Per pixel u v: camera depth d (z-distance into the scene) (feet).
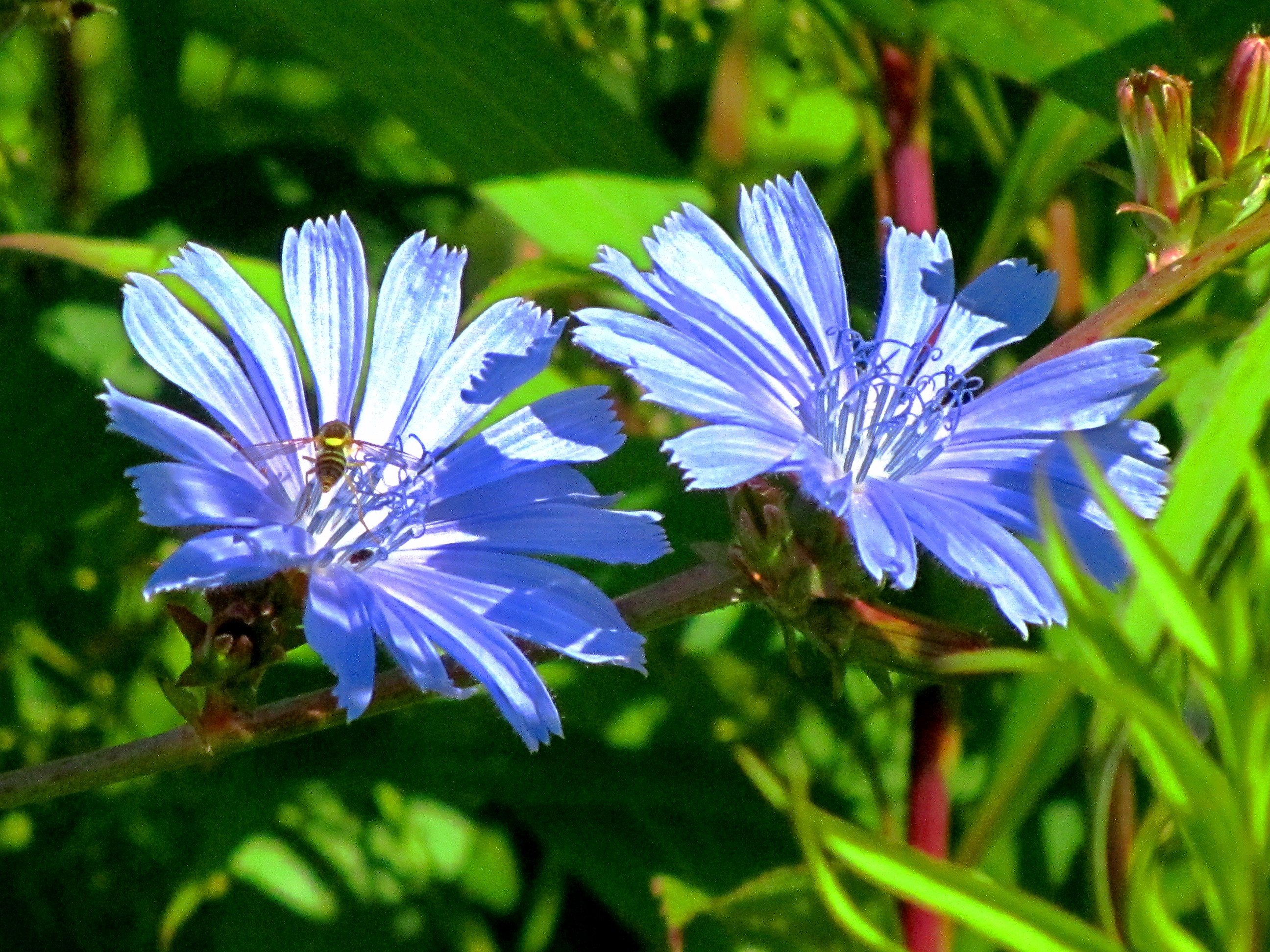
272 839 0.76
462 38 0.77
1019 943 0.52
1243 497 0.62
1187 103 0.63
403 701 0.60
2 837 0.78
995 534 0.58
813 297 0.62
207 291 0.60
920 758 0.69
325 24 0.76
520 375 0.61
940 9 0.74
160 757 0.59
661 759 0.75
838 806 0.74
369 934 0.76
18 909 0.77
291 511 0.61
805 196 0.63
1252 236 0.63
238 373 0.60
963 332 0.64
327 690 0.59
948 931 0.64
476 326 0.62
